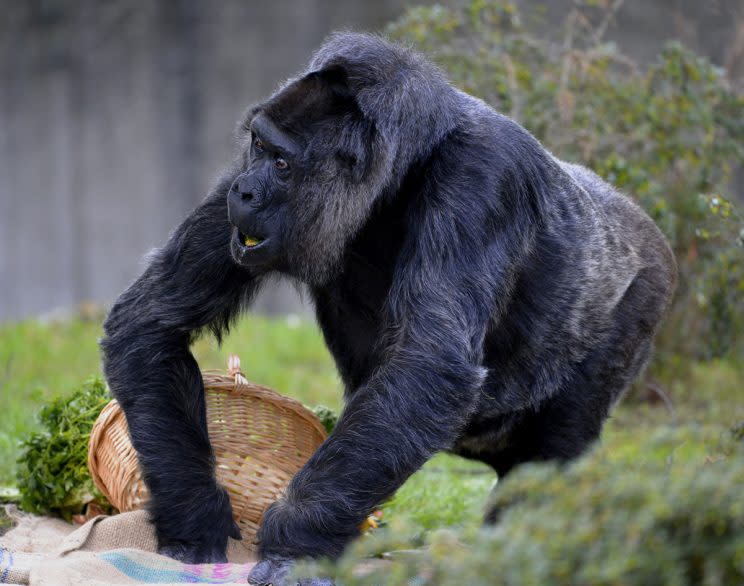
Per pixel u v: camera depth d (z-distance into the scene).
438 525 10.70
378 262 8.13
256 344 21.67
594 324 9.04
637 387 16.52
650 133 15.70
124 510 8.54
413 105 7.48
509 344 8.45
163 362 8.09
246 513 8.55
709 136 15.53
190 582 7.20
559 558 4.54
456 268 7.40
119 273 36.94
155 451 7.83
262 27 35.53
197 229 8.16
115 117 36.88
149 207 36.62
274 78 35.47
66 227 37.62
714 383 17.75
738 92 16.89
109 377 8.16
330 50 7.71
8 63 37.78
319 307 8.92
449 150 7.64
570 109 15.36
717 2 19.56
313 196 7.52
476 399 7.30
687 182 15.70
